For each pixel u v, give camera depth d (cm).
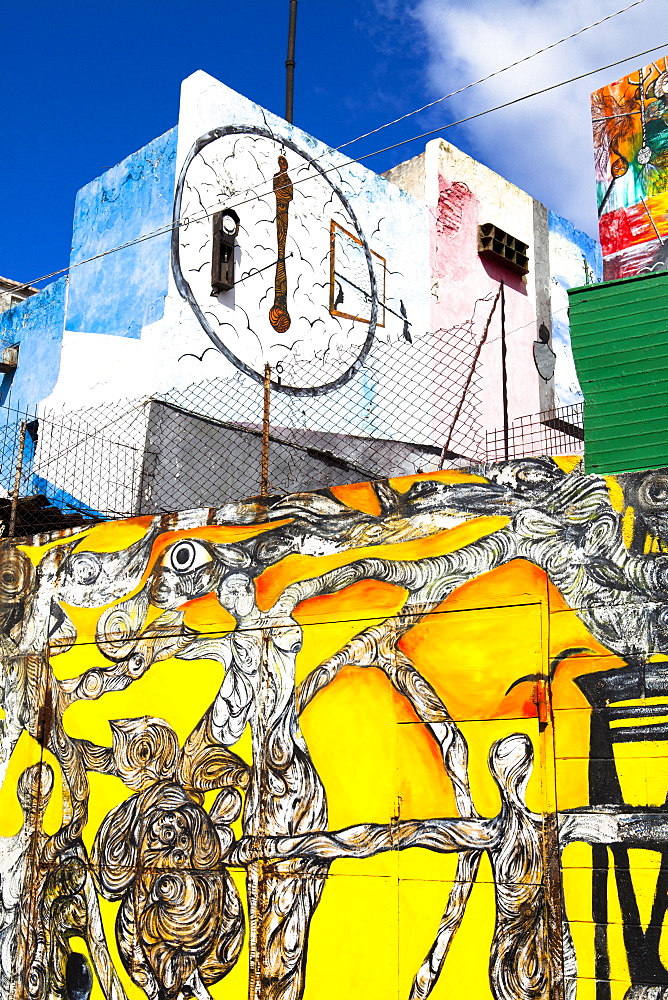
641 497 590
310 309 1187
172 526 829
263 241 1141
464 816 623
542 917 579
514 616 625
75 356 1152
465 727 633
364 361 1227
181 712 789
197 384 1005
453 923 615
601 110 901
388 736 667
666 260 839
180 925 754
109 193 1162
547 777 592
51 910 841
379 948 644
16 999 843
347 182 1276
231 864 732
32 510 995
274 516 766
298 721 716
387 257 1317
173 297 1038
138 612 835
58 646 887
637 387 618
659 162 858
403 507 695
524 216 1608
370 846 662
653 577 575
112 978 789
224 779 751
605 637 586
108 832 816
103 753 834
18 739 895
